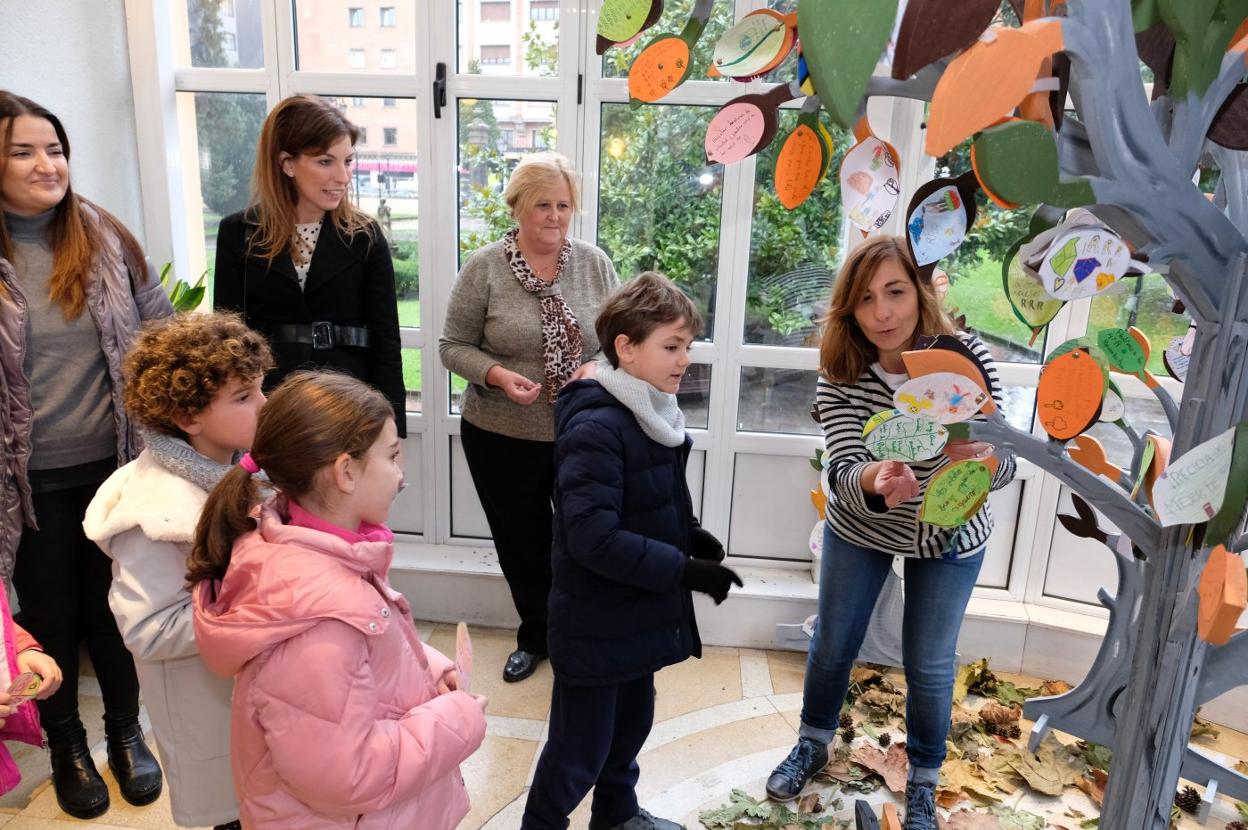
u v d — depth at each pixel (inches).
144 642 51.8
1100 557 103.0
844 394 69.0
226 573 43.8
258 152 83.1
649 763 85.9
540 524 96.9
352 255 86.7
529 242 90.5
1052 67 29.1
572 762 62.6
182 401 52.4
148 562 52.5
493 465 94.4
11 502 70.2
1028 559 105.7
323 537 43.1
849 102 24.9
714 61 32.8
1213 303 34.2
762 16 31.6
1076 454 65.3
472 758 85.6
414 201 109.4
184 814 55.6
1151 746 38.8
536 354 91.6
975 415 36.7
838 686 78.4
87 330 73.7
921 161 97.3
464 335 93.6
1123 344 53.6
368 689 42.4
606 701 62.6
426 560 112.8
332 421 43.4
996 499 106.1
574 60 103.1
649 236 108.9
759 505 113.3
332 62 107.3
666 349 59.9
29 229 71.6
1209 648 37.8
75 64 97.5
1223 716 93.4
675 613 63.1
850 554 73.9
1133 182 29.4
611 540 57.2
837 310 66.5
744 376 110.8
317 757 40.5
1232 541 35.3
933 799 73.6
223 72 108.1
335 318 86.5
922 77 28.6
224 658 41.4
